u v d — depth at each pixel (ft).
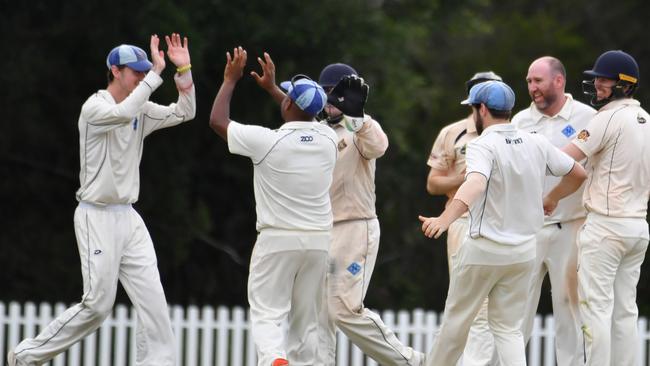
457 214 87.66
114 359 157.07
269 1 212.23
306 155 93.30
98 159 96.07
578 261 103.14
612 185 100.73
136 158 98.43
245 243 248.52
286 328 129.49
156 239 219.41
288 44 214.28
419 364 102.58
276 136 92.99
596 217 101.24
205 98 222.89
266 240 94.48
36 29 208.03
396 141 249.55
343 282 101.76
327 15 217.15
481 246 91.91
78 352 150.20
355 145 101.40
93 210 96.94
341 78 99.50
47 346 97.86
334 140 95.09
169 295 240.12
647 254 261.44
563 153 93.66
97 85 213.87
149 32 195.42
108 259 96.48
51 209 228.22
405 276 280.92
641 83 304.71
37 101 212.23
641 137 100.63
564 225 107.14
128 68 96.99
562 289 107.55
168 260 222.89
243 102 219.61
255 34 208.95
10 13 206.18
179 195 218.59
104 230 96.63
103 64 208.85
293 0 213.46
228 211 248.52
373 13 231.91
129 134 97.09
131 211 98.89
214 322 149.07
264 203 94.22
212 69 219.61
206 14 208.64
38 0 207.51
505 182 90.68
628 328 102.68
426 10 270.87
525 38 316.40
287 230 93.76
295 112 94.02
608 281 100.78
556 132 107.65
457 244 108.88
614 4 323.16
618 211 100.32
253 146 92.63
